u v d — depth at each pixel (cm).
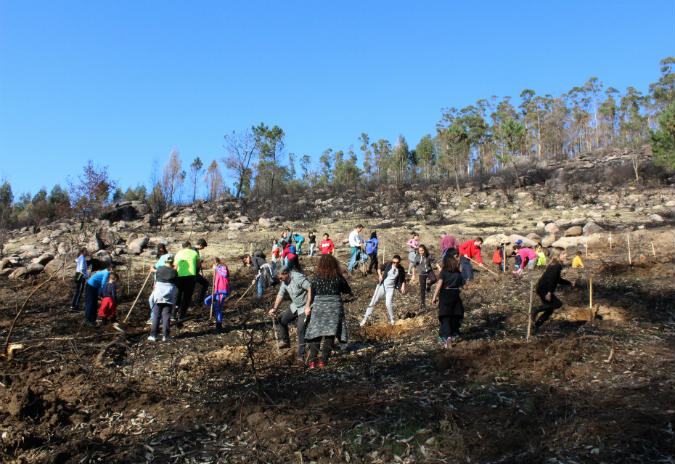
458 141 4647
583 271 1245
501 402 489
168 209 3581
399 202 3741
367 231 2659
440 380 563
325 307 659
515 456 390
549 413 453
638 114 6694
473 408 482
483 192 3875
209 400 559
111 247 2142
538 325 756
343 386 570
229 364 692
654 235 1919
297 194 4503
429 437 432
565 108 7238
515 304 947
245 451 435
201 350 770
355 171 5228
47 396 557
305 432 459
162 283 836
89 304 952
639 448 376
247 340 825
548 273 741
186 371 670
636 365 554
